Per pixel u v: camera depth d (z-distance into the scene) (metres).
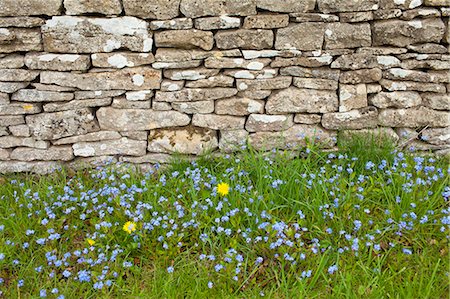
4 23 3.24
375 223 3.04
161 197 3.09
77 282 2.74
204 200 3.18
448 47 3.42
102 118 3.52
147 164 3.64
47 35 3.29
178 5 3.25
